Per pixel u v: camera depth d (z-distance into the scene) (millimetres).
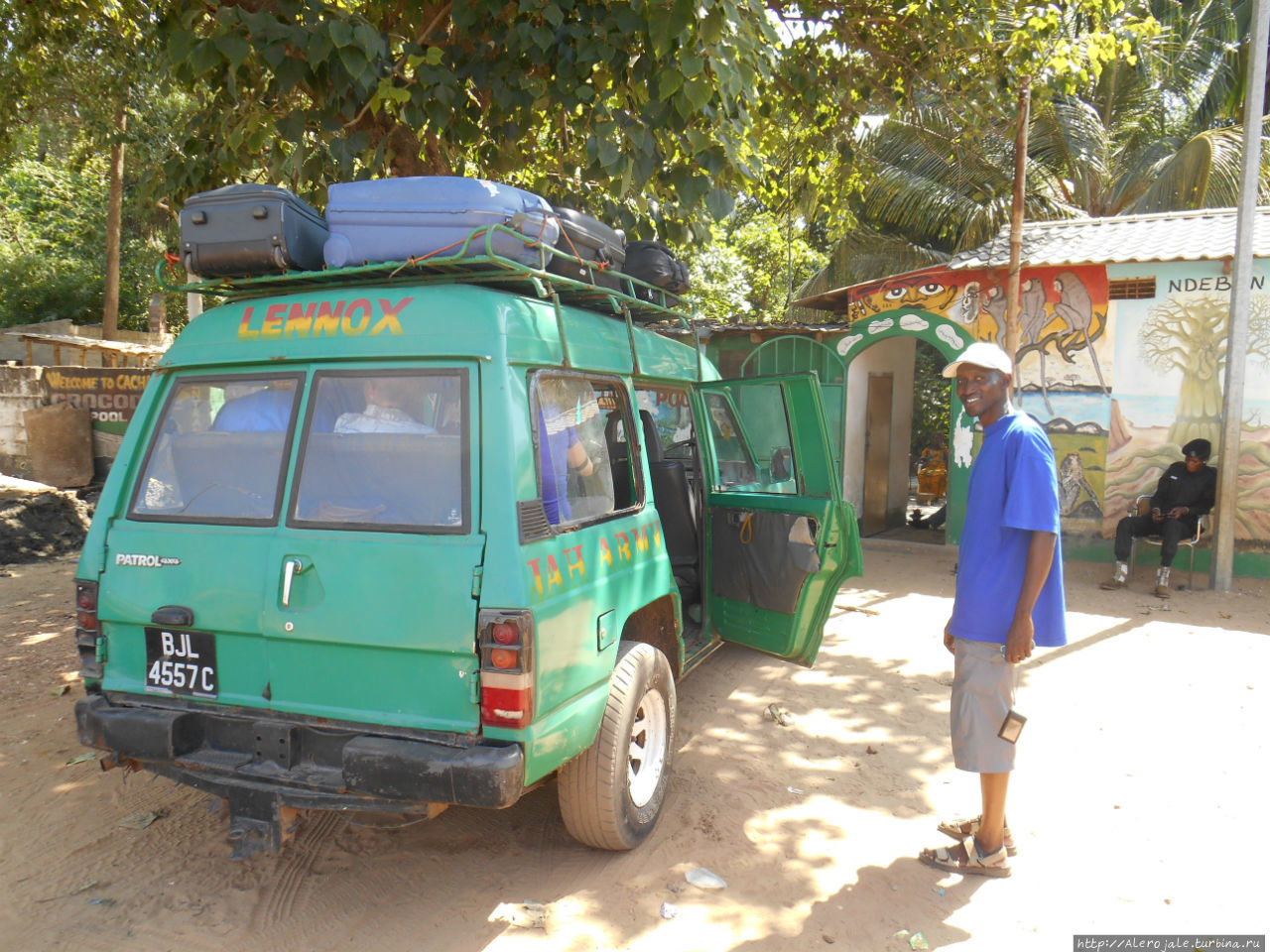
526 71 5504
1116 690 5684
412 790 2760
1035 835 3814
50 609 7555
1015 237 8664
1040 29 7512
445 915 3186
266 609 3004
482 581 2818
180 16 5359
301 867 3518
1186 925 3174
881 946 3045
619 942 3037
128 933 3092
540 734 2863
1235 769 4488
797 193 9461
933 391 18406
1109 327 9453
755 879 3453
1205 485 8586
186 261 3432
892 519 13195
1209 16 16016
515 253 3266
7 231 24500
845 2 7621
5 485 10445
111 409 12438
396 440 3055
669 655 4367
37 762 4500
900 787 4305
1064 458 9719
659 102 5066
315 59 4676
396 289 3201
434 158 6562
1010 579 3270
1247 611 7785
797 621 4766
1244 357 8219
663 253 4797
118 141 11867
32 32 7832
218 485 3240
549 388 3312
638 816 3602
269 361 3250
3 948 3008
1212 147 13648
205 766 3059
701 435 5312
